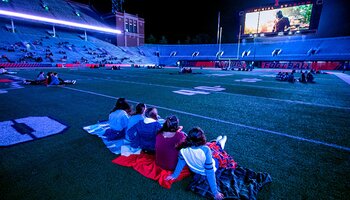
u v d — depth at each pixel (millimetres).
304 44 48188
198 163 2670
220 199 2520
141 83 15633
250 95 10617
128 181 3014
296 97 10086
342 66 38656
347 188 2855
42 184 2939
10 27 43562
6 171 3262
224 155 3119
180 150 2785
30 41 42562
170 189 2836
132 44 64875
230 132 5102
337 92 11727
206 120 6133
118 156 3770
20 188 2852
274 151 4016
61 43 46750
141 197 2670
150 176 3100
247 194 2562
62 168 3361
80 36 54906
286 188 2842
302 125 5688
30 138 4590
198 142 2654
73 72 26578
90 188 2850
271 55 49812
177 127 3113
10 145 4207
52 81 13625
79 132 4984
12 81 15461
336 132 5113
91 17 61438
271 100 9297
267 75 24828
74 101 8758
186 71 27375
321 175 3178
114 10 61281
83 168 3361
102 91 11586
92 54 48312
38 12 49188
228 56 55531
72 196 2686
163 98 9695
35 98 9305
